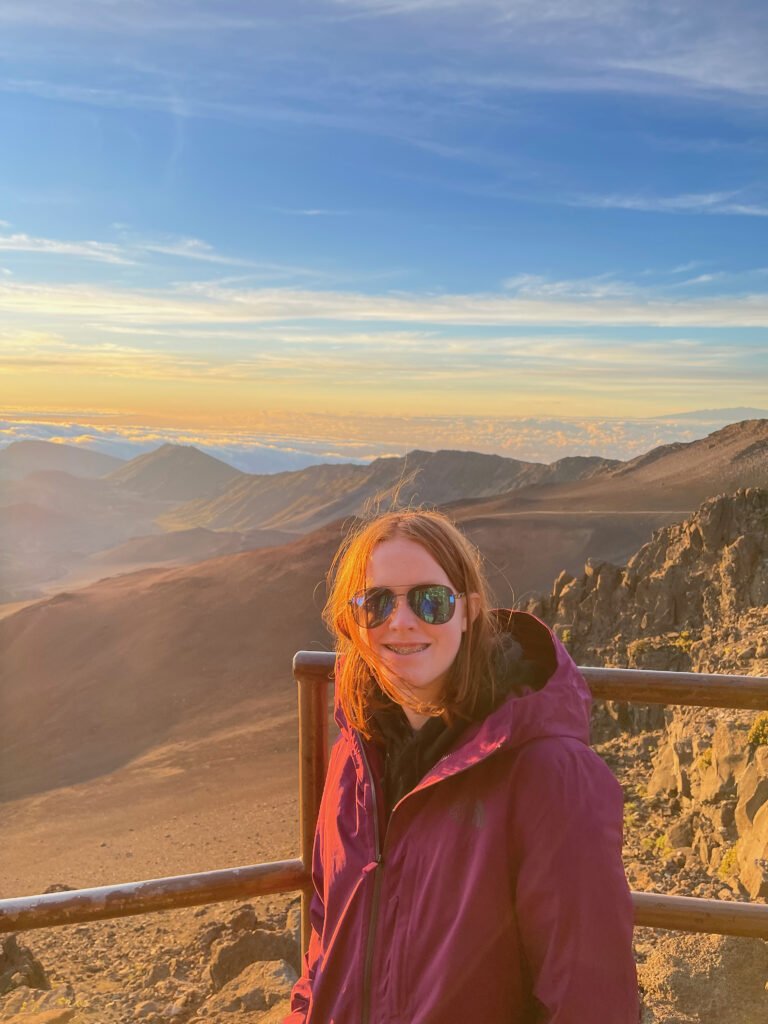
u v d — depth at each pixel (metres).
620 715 21.69
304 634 155.75
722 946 3.92
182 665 145.75
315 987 1.94
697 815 11.16
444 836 1.79
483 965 1.71
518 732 1.74
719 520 34.53
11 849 64.19
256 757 89.00
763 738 10.78
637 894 2.53
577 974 1.61
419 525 1.94
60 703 133.50
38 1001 5.34
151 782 83.94
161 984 8.38
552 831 1.66
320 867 2.23
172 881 2.61
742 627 25.95
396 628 1.89
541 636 1.98
